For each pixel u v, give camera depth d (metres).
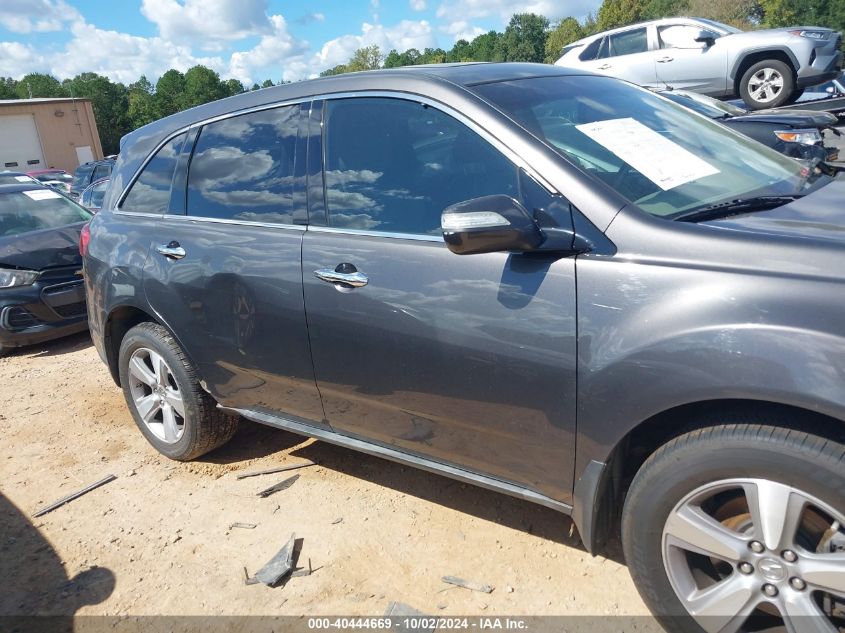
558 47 84.62
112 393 5.16
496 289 2.36
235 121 3.37
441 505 3.24
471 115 2.55
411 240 2.62
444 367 2.51
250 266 3.08
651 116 2.90
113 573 3.00
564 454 2.32
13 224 7.28
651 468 2.13
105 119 86.19
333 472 3.64
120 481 3.78
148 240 3.60
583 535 2.37
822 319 1.82
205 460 3.93
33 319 6.48
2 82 97.38
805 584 1.92
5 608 2.84
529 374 2.30
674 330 2.00
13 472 4.00
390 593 2.70
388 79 2.84
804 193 2.52
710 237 2.05
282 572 2.83
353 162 2.86
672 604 2.17
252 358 3.20
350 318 2.74
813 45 10.41
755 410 1.99
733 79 11.04
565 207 2.28
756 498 1.94
